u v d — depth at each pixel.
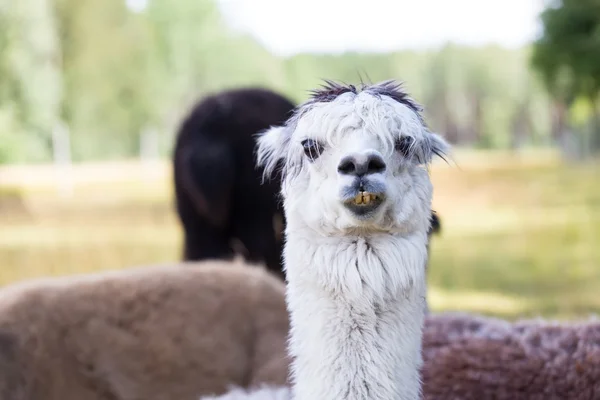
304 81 45.72
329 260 2.90
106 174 32.44
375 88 3.03
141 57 35.81
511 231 17.80
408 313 2.96
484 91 52.25
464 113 52.44
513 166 33.28
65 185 27.28
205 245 6.30
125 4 35.19
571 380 3.76
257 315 5.05
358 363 2.94
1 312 4.53
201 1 43.16
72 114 32.34
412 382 2.98
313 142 2.90
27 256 14.12
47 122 28.88
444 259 14.56
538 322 4.46
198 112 6.30
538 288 11.40
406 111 2.94
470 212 22.09
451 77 52.59
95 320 4.70
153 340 4.77
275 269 6.27
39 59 27.22
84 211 21.59
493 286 11.66
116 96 34.22
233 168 6.06
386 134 2.84
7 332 4.42
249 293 5.08
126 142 38.56
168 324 4.83
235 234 6.25
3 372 4.31
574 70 23.12
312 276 2.95
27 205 22.25
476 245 16.16
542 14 23.53
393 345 2.94
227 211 6.13
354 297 2.89
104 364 4.64
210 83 43.22
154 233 17.45
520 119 50.16
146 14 41.47
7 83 26.70
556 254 14.44
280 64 46.69
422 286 2.99
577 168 30.45
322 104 2.95
